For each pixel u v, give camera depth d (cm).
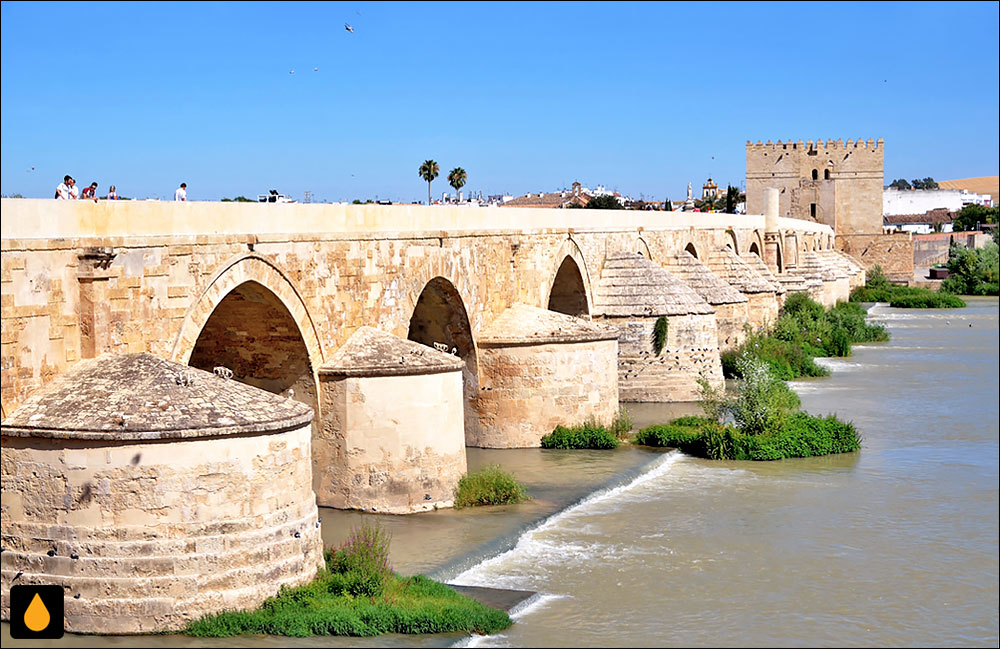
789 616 2692
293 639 2317
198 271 2833
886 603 2792
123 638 2269
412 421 3388
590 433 4428
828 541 3269
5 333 2325
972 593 2872
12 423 2317
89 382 2416
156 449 2294
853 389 6022
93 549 2284
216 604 2338
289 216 3216
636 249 6259
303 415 2520
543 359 4434
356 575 2577
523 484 3800
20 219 2373
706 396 5088
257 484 2400
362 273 3525
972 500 3712
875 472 4100
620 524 3400
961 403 5550
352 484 3359
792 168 15088
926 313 11194
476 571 2945
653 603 2742
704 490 3828
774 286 8225
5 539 2327
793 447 4353
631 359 5541
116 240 2581
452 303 4256
